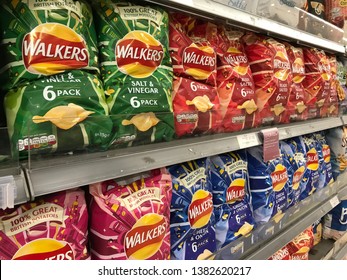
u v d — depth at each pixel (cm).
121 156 76
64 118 65
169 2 93
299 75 146
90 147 71
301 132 143
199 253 99
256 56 125
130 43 79
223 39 116
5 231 62
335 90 177
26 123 63
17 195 57
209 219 102
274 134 124
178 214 94
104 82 78
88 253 76
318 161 168
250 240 118
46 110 64
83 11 74
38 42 65
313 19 149
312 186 163
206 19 113
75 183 66
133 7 82
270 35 139
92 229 77
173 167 97
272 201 129
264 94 125
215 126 104
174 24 97
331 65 175
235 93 112
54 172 64
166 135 88
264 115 126
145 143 85
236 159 119
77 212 72
